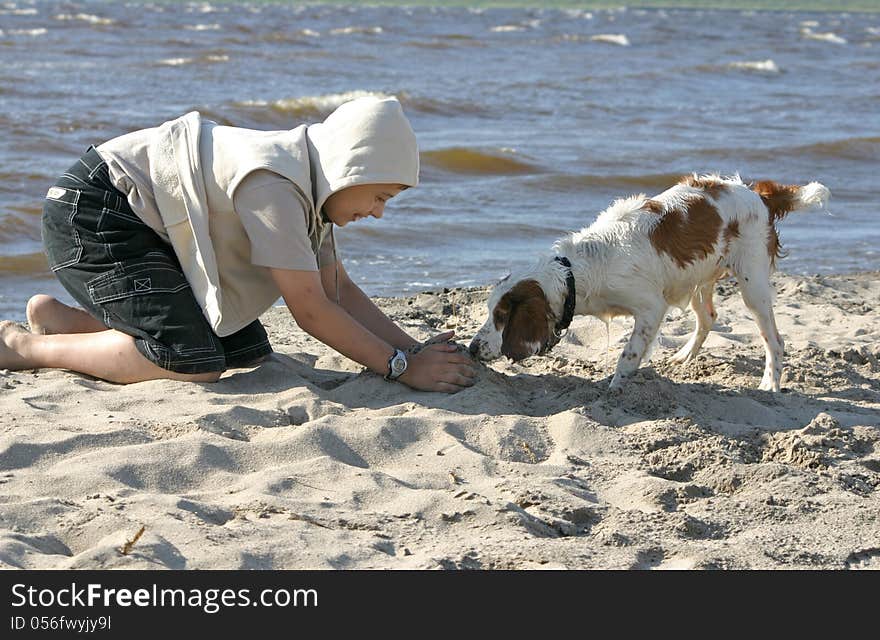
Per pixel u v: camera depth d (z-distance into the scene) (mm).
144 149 8133
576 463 7266
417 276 14711
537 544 5980
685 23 108312
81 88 31547
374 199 7918
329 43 55094
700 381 9406
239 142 7887
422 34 67375
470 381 8500
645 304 8695
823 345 10867
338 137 7773
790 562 6027
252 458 6969
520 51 58250
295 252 7820
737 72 48562
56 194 8172
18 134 22500
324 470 6797
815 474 7207
